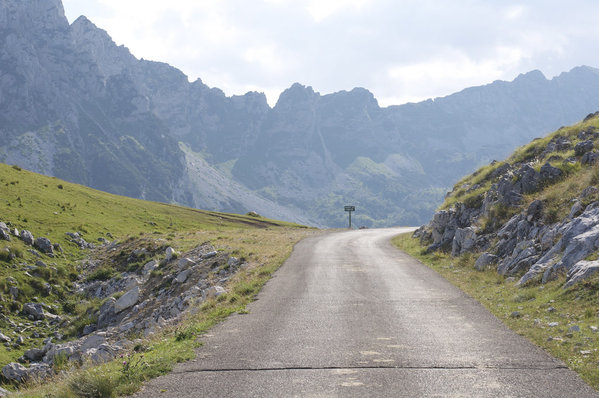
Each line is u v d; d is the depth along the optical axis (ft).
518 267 69.10
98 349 62.03
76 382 30.81
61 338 90.43
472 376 31.14
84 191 228.43
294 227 303.89
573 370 31.99
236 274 91.25
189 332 45.65
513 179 97.71
